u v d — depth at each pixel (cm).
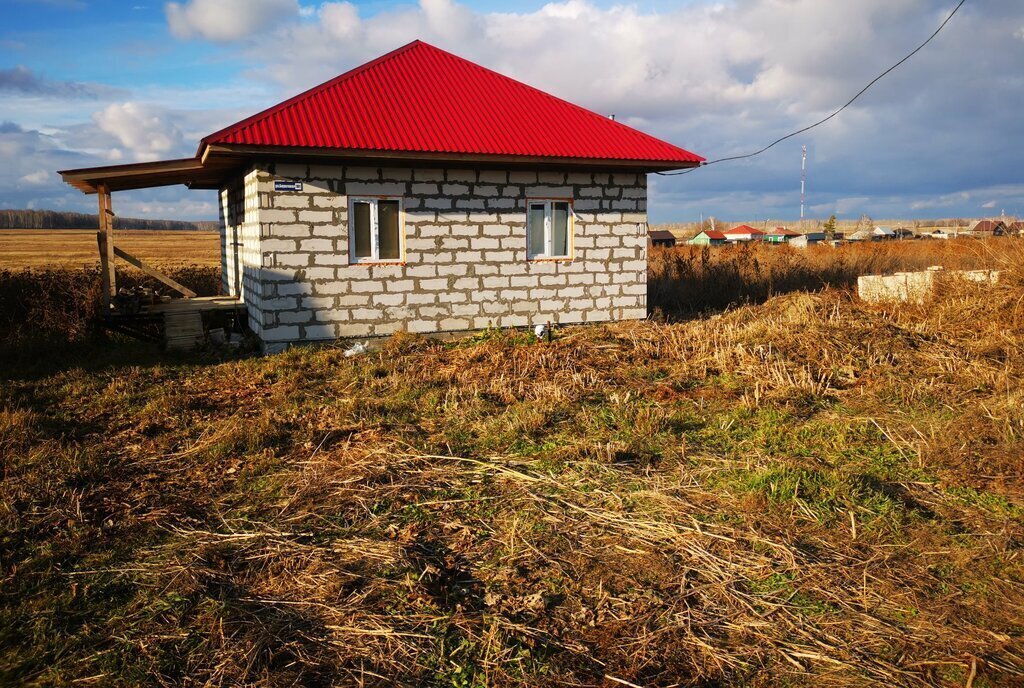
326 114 1266
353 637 420
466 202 1333
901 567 491
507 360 1071
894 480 643
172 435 795
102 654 402
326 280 1248
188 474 682
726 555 511
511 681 378
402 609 448
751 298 1877
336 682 379
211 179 1609
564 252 1435
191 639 418
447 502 606
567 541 536
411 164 1286
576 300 1438
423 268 1314
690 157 1415
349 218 1257
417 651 405
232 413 885
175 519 583
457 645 411
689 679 382
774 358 1045
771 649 407
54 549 527
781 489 603
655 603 452
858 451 718
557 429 796
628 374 1042
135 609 450
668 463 691
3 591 467
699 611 445
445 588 471
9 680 379
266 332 1220
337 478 660
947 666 388
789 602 453
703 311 1750
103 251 1320
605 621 434
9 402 888
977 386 948
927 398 901
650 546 526
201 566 502
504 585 475
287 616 442
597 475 660
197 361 1209
